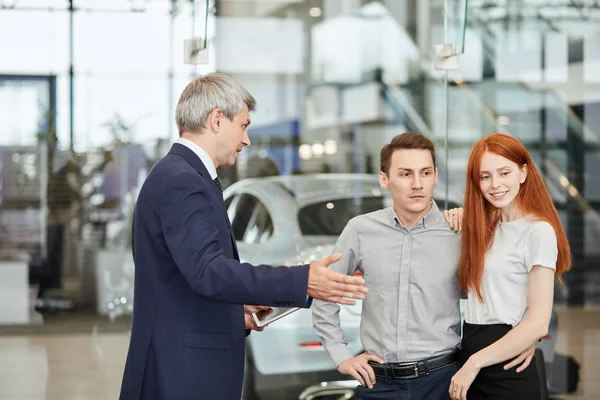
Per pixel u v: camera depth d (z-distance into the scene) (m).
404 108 6.75
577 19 6.10
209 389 2.72
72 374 5.33
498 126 6.09
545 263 2.80
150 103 6.19
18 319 6.34
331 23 6.62
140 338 2.72
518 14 6.09
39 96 6.20
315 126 6.39
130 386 2.74
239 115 2.83
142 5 6.05
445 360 3.05
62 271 6.44
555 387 5.10
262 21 6.33
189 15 5.06
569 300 5.68
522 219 2.93
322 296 2.53
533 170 2.96
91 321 6.36
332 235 4.77
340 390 4.45
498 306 2.89
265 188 4.89
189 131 2.81
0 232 6.38
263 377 4.41
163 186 2.65
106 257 6.49
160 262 2.71
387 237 3.11
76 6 6.11
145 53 6.10
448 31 4.61
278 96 6.41
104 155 6.32
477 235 2.93
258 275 2.53
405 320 3.07
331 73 6.59
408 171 2.97
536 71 6.10
